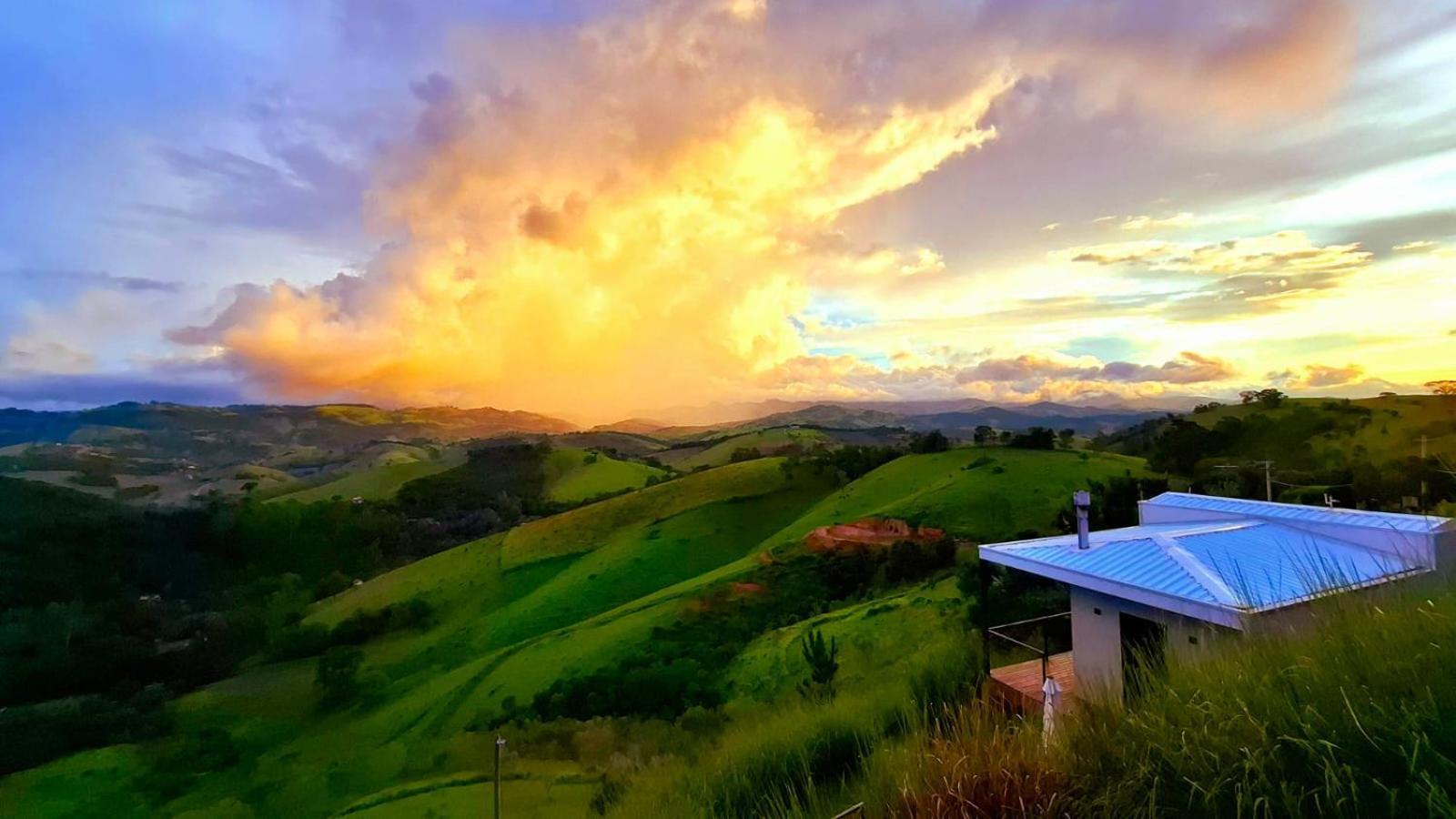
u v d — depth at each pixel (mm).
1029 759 2859
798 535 65562
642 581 68250
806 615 49719
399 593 76438
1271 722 2426
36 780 45031
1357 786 2119
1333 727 2311
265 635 69375
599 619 57250
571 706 42938
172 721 53219
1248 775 2240
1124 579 9680
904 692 9969
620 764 31578
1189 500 14227
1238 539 10750
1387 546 9820
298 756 47000
